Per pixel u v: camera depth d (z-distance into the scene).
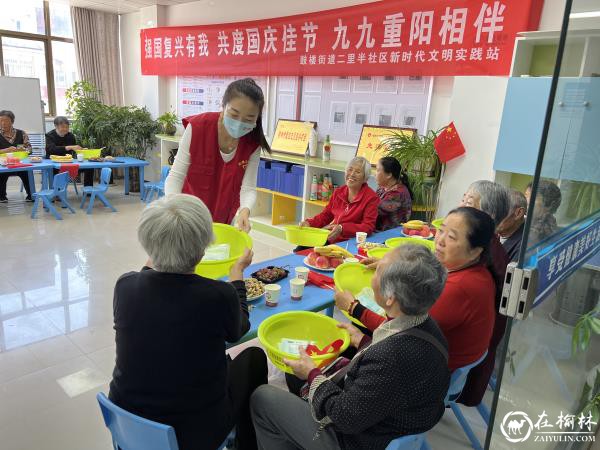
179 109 6.40
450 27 3.41
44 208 5.44
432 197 3.55
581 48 0.96
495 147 3.24
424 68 3.63
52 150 5.70
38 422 1.93
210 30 5.51
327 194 4.46
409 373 1.08
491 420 1.13
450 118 3.43
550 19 2.99
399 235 2.89
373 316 1.62
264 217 5.28
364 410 1.10
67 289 3.25
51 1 6.47
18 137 5.63
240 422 1.57
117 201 6.07
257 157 2.15
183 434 1.17
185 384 1.14
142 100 6.97
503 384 1.13
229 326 1.20
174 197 1.20
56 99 7.25
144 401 1.15
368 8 3.94
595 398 1.86
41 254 3.91
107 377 2.27
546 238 1.10
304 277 1.95
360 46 4.06
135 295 1.15
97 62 7.11
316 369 1.30
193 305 1.13
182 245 1.13
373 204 2.93
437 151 3.41
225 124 1.86
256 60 5.06
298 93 4.80
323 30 4.33
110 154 6.63
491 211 1.86
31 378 2.23
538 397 1.41
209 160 1.97
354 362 1.26
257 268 2.12
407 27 3.69
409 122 3.97
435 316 1.44
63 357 2.42
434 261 1.15
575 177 1.19
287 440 1.39
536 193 0.93
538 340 1.32
